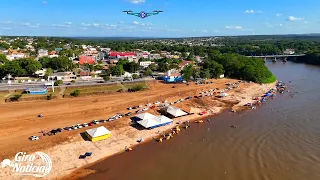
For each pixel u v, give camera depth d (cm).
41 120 9112
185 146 7606
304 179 5891
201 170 6347
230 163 6631
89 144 7588
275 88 14812
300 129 8625
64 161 6700
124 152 7256
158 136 8300
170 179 5994
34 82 13788
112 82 14000
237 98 12538
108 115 9844
